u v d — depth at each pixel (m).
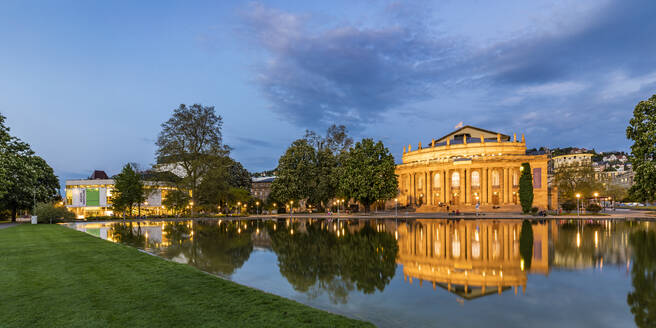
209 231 38.12
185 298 10.38
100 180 87.94
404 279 13.75
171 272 14.15
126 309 9.42
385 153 74.25
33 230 39.03
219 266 16.75
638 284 12.65
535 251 20.59
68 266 15.57
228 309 9.33
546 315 9.34
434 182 96.50
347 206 93.81
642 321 8.80
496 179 87.75
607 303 10.37
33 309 9.48
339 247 23.38
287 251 21.77
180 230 40.03
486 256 18.97
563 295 11.27
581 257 18.44
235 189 92.62
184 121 65.88
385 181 73.31
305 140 85.75
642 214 66.69
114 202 64.19
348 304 10.45
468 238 27.73
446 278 13.88
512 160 85.19
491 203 85.06
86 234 32.66
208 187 67.56
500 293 11.59
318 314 8.91
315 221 57.66
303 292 11.87
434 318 9.16
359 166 73.12
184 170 72.00
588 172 94.06
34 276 13.52
